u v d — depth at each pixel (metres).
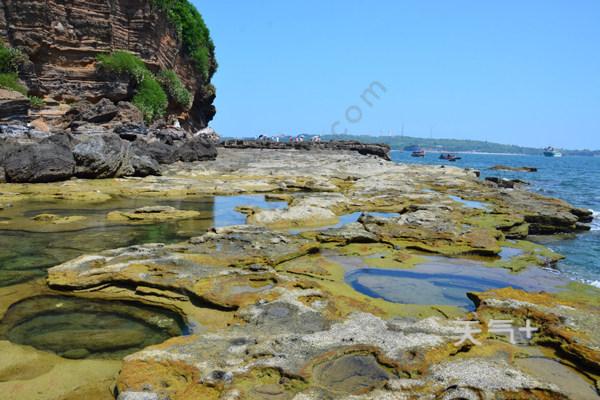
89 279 8.44
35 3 32.59
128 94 37.19
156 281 8.30
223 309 7.53
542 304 7.66
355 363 5.59
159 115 39.56
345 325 6.55
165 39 44.22
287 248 10.70
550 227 16.03
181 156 31.36
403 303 8.30
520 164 98.50
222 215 15.41
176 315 7.55
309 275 9.40
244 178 25.05
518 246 12.75
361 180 25.06
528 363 5.95
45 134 25.95
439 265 10.66
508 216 15.68
